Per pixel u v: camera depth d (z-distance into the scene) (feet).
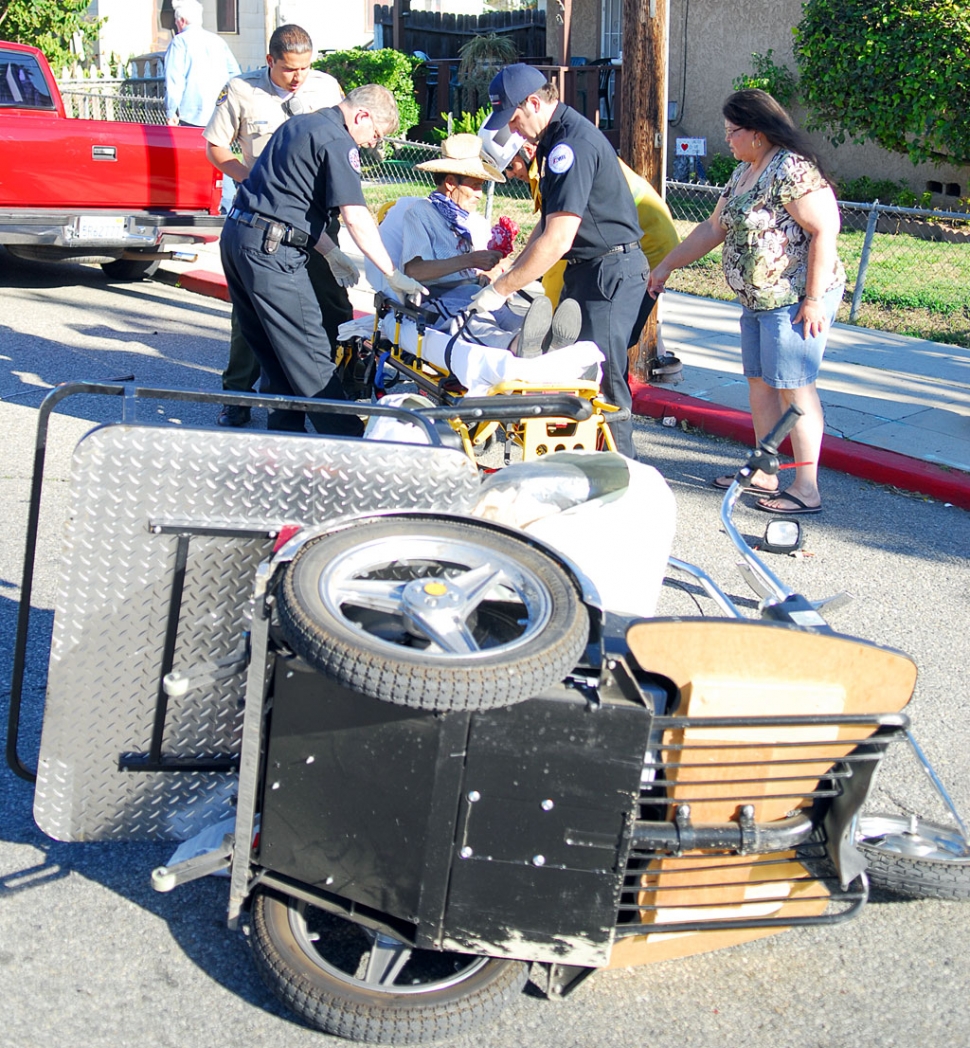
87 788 8.87
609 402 17.35
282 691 7.38
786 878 8.45
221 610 8.61
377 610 7.71
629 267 16.83
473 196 18.84
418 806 7.31
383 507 8.62
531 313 15.05
